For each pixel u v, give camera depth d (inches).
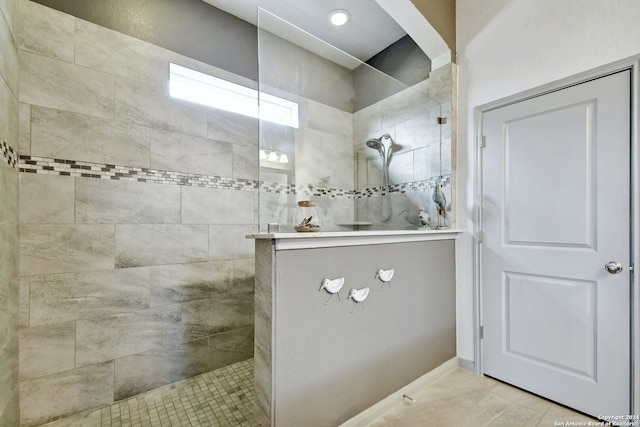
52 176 62.7
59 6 64.0
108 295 69.2
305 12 92.1
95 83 68.1
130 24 73.2
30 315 60.0
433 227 89.0
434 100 89.4
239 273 90.3
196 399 70.5
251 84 94.9
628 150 56.7
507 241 74.7
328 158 87.7
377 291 64.1
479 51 80.7
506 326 74.9
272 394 47.7
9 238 52.4
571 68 63.7
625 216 57.1
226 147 89.0
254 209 93.8
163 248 77.2
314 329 53.1
